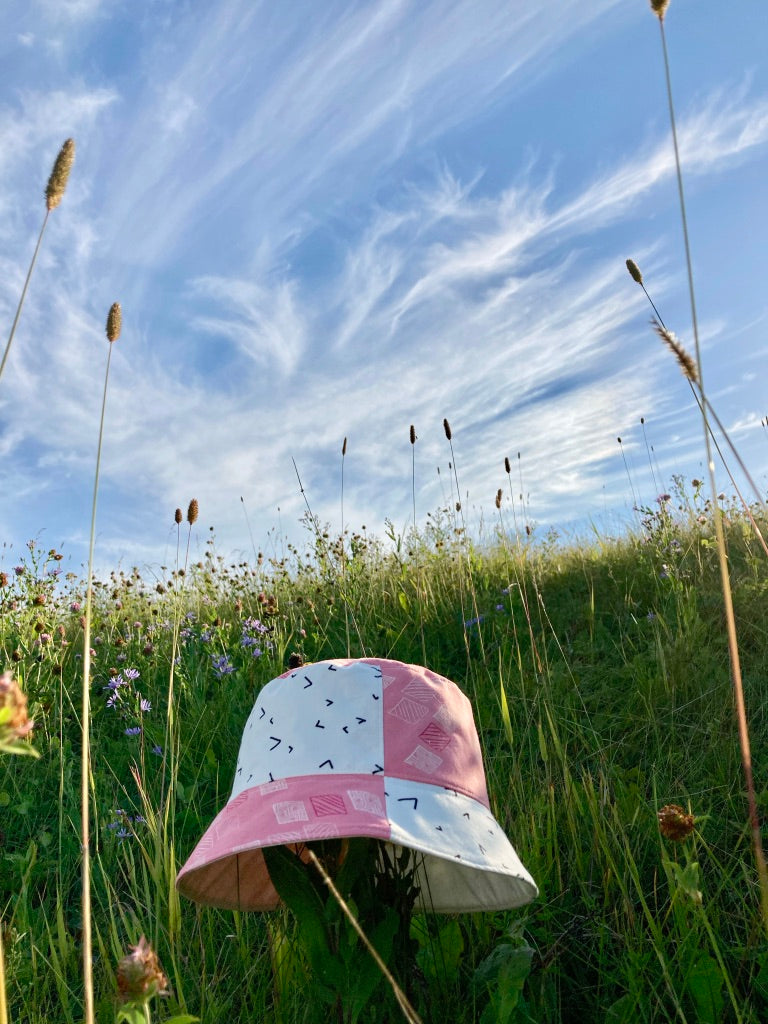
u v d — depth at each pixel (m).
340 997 0.54
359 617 1.77
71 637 1.64
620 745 1.14
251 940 0.82
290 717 0.58
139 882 0.95
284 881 0.56
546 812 0.95
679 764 1.08
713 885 0.83
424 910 0.67
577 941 0.77
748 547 1.72
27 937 0.82
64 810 1.09
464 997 0.69
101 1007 0.69
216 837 0.55
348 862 0.56
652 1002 0.68
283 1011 0.68
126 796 1.15
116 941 0.76
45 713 1.31
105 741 1.32
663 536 1.89
